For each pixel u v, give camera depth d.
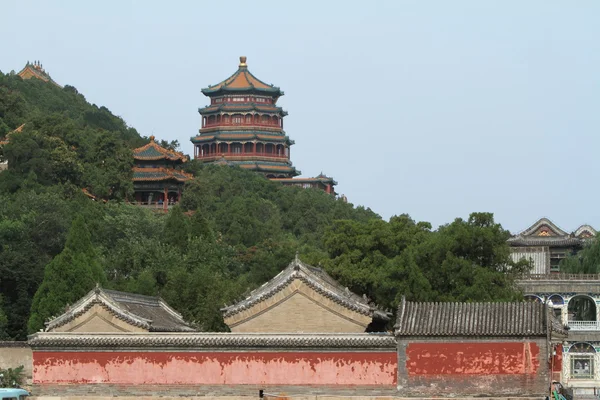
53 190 187.62
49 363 103.25
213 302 127.56
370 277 128.25
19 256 143.38
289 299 104.56
